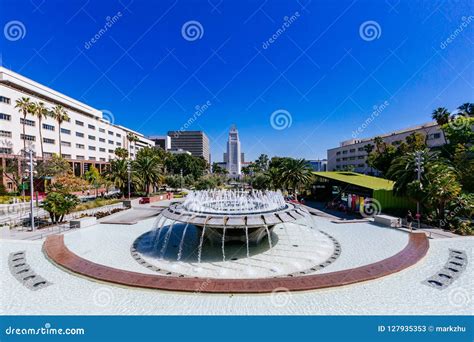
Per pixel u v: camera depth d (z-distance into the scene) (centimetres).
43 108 4097
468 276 942
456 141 3291
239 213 1288
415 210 2252
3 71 4025
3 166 3678
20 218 2120
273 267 1056
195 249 1282
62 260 1077
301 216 1371
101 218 2127
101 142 6334
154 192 4300
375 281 896
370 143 6675
